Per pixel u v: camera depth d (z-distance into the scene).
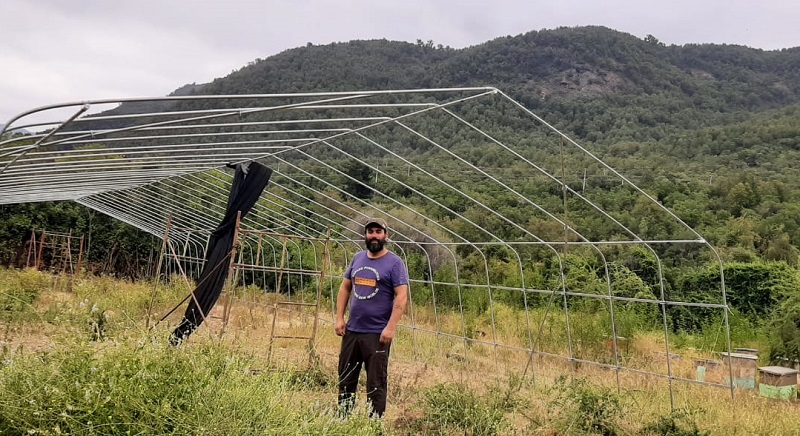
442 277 18.03
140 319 9.94
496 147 24.97
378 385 5.58
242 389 3.87
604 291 14.89
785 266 17.52
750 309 17.23
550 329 12.76
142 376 3.82
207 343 4.77
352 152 28.22
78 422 3.55
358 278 5.78
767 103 76.50
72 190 14.57
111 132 6.20
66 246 22.47
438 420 5.86
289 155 27.70
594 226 20.84
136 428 3.62
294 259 20.81
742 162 37.97
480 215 21.44
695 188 28.39
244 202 9.52
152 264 24.91
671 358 12.01
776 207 26.95
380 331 5.65
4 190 12.62
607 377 10.18
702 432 6.29
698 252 22.05
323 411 4.21
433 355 11.88
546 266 20.31
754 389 9.57
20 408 3.69
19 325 9.23
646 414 7.29
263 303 16.09
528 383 8.43
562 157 7.27
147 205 17.86
